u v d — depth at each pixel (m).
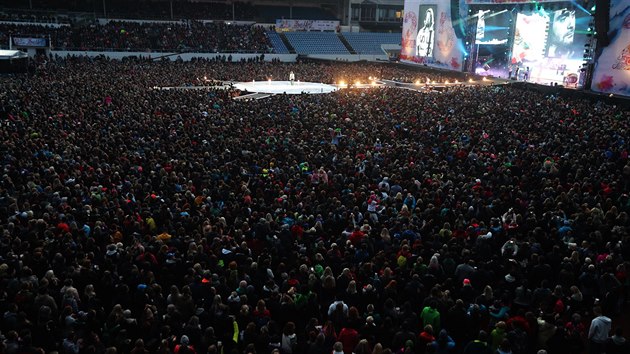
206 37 69.19
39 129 22.53
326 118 27.56
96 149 19.09
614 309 11.41
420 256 11.51
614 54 38.56
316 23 77.88
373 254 12.45
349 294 10.35
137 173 17.38
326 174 17.33
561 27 46.75
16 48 58.69
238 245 12.13
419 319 10.12
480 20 52.22
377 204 14.80
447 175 17.52
